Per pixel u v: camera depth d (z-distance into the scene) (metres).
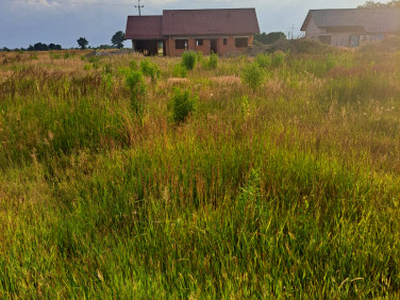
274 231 2.55
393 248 2.24
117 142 5.19
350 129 5.86
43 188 3.79
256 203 2.80
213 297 1.90
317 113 7.07
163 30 51.72
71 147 5.15
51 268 2.31
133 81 6.31
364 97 8.77
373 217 2.65
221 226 2.54
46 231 2.77
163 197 2.91
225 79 12.95
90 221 2.93
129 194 3.27
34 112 6.01
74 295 2.02
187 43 52.88
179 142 4.25
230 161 3.70
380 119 6.60
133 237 2.59
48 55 37.75
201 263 2.23
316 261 2.25
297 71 16.23
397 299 1.89
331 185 3.19
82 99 6.40
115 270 2.17
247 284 2.05
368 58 21.05
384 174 3.68
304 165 3.52
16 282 2.16
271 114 6.73
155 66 13.16
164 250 2.42
